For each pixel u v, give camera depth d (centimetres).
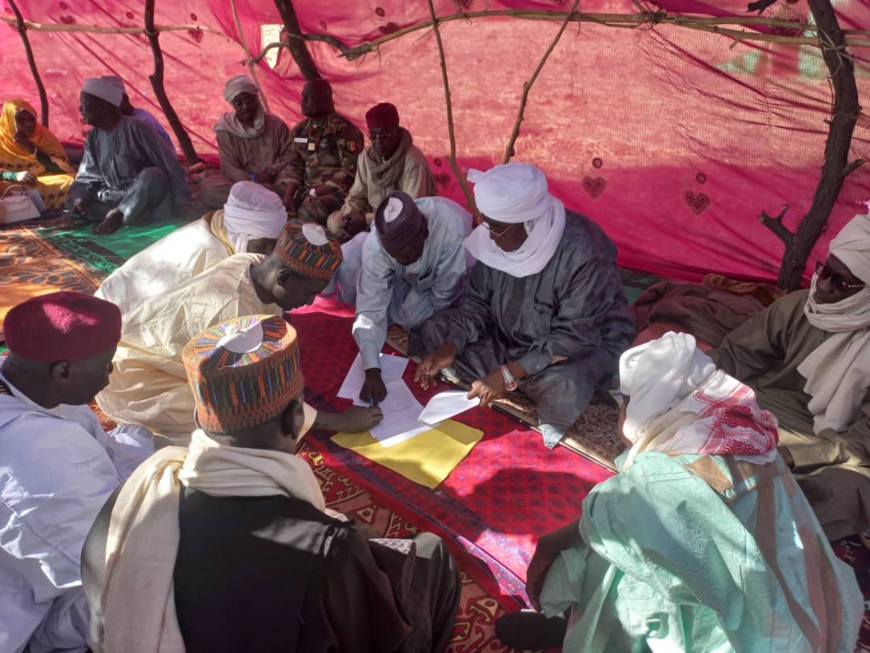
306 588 142
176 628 144
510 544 271
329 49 600
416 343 403
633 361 186
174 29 700
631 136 481
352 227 547
